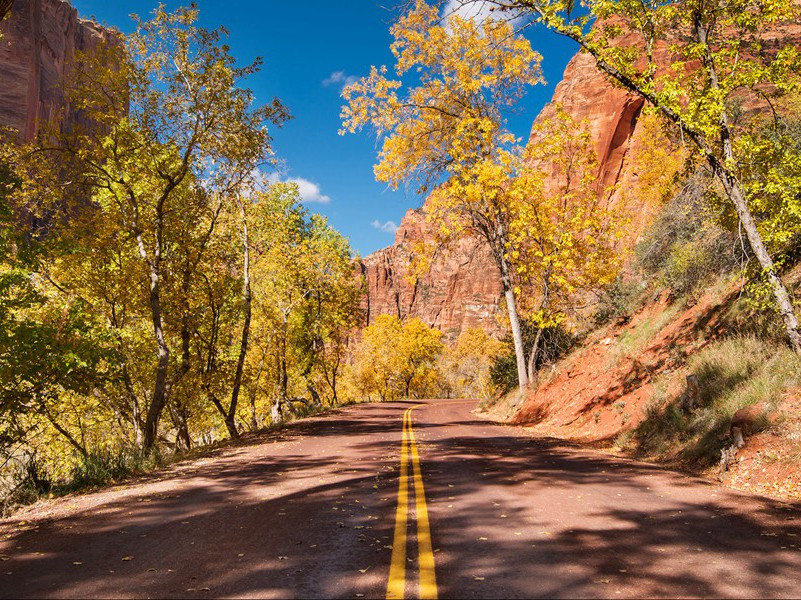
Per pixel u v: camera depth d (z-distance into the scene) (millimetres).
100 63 16125
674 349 15008
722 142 10297
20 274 12109
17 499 8398
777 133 12984
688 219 16891
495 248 23625
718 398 10648
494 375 31062
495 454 11539
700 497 6973
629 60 10930
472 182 20625
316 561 4602
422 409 33531
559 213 19281
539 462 10258
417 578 4098
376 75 22453
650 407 12836
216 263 21109
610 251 19594
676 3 10430
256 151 18609
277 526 5895
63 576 4352
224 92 17547
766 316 12227
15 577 4355
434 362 82312
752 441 8469
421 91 23203
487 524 5715
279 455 12336
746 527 5477
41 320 16078
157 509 7031
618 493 7273
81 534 5816
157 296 17219
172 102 17484
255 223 24172
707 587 3838
